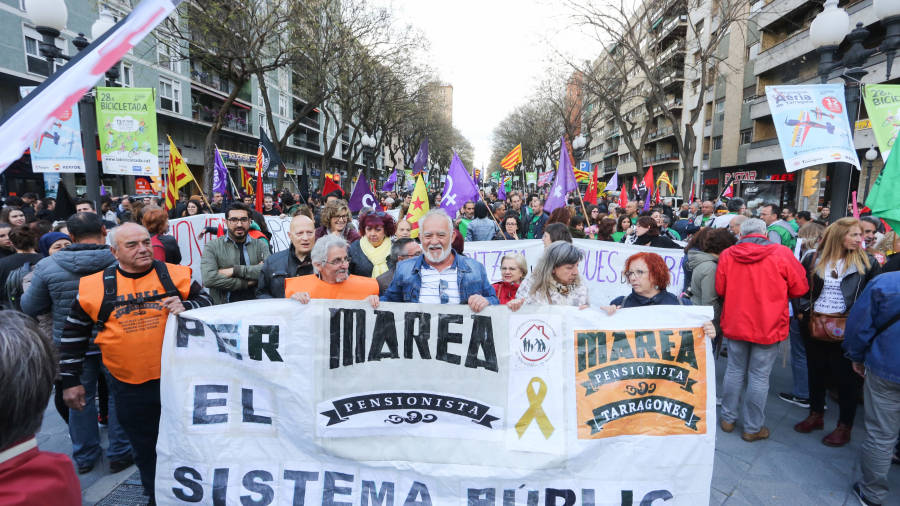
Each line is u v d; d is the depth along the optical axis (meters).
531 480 2.46
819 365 3.92
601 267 5.91
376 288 3.17
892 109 5.00
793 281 3.58
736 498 3.11
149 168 6.37
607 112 47.03
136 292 2.60
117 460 3.36
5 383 1.02
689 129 18.16
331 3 17.50
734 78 31.89
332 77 20.83
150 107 6.32
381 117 32.19
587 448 2.48
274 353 2.53
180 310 2.54
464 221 8.21
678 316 2.55
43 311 3.27
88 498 3.04
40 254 4.31
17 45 17.69
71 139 6.38
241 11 13.88
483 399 2.52
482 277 3.07
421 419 2.53
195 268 6.78
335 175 27.67
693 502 2.49
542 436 2.49
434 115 41.38
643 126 50.91
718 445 3.79
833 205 5.44
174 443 2.48
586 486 2.46
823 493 3.16
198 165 30.73
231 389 2.52
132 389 2.63
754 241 3.75
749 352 3.91
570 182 7.13
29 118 0.96
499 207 9.86
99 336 2.60
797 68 25.69
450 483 2.47
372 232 4.47
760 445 3.79
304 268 3.73
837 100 5.04
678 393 2.52
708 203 9.73
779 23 26.83
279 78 38.91
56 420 4.11
